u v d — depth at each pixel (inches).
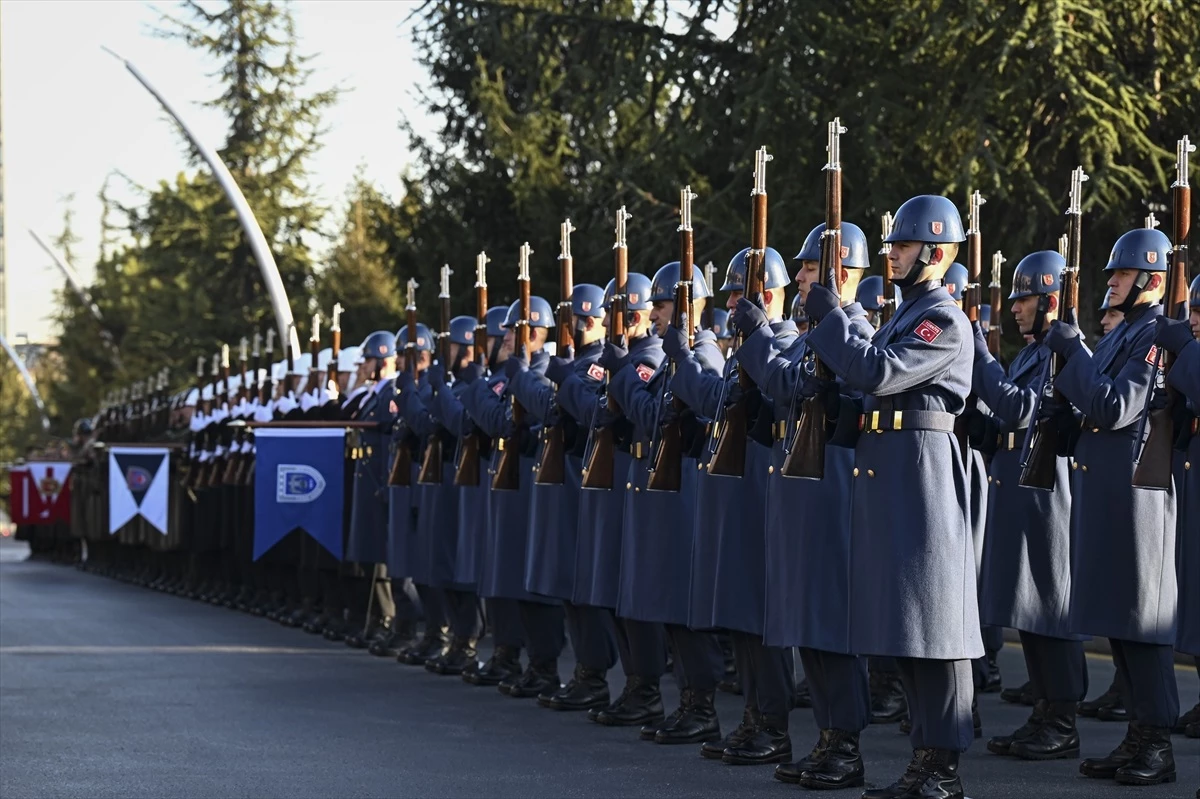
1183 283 304.2
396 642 531.2
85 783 315.9
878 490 282.5
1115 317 338.3
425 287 1223.5
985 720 395.2
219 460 716.7
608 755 344.2
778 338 326.6
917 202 287.1
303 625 622.8
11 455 2655.0
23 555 1365.7
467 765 333.1
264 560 645.9
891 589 279.3
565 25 1014.4
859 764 307.6
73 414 2215.8
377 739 366.0
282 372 692.1
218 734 373.7
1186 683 459.5
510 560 428.1
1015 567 353.7
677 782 313.6
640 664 385.1
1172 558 322.7
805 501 301.6
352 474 555.2
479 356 459.5
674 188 943.7
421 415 481.7
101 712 407.5
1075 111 771.4
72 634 607.5
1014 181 812.0
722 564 329.1
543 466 399.9
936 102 820.0
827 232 289.0
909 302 287.3
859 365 276.2
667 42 971.9
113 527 791.7
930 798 280.8
